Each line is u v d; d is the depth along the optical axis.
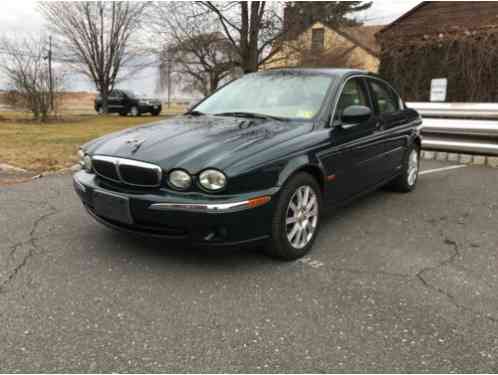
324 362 2.21
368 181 4.49
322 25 17.39
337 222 4.43
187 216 2.87
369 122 4.39
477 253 3.66
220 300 2.79
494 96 10.09
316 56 16.17
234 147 3.10
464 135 8.04
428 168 7.44
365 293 2.92
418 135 5.68
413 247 3.78
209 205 2.84
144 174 3.03
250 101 4.23
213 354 2.25
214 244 2.98
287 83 4.28
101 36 27.00
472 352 2.30
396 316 2.64
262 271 3.22
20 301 2.74
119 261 3.34
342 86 4.15
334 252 3.62
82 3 26.05
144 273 3.15
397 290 2.97
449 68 10.67
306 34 16.14
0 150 8.52
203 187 2.89
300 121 3.76
